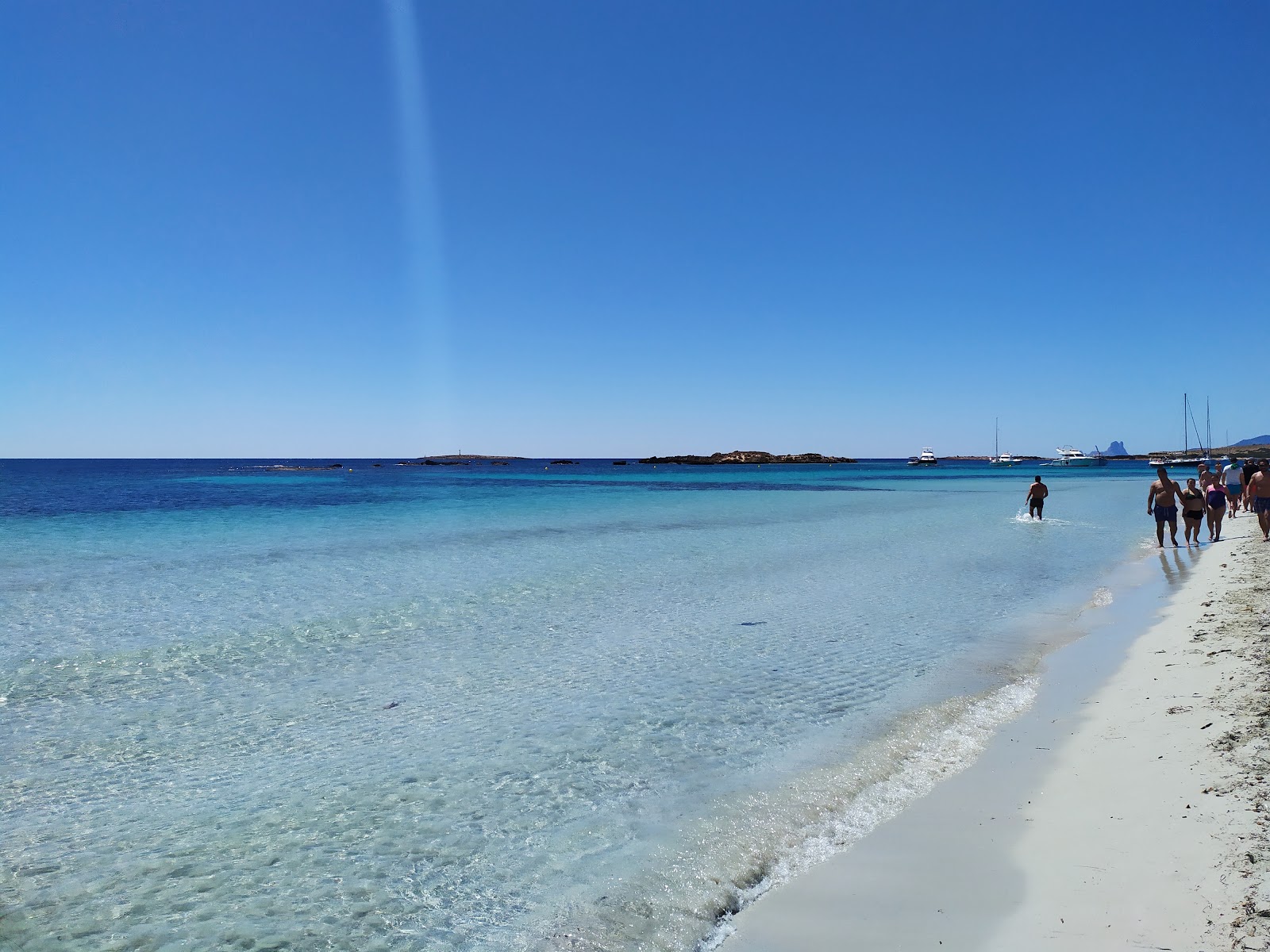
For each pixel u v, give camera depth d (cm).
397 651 1063
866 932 412
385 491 5697
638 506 4047
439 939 424
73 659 1022
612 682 916
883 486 7012
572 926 434
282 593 1495
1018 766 634
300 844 533
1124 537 2419
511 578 1678
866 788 611
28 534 2580
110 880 488
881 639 1123
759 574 1734
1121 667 924
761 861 501
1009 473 11794
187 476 9419
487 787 625
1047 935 390
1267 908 370
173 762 679
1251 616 1072
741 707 822
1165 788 534
